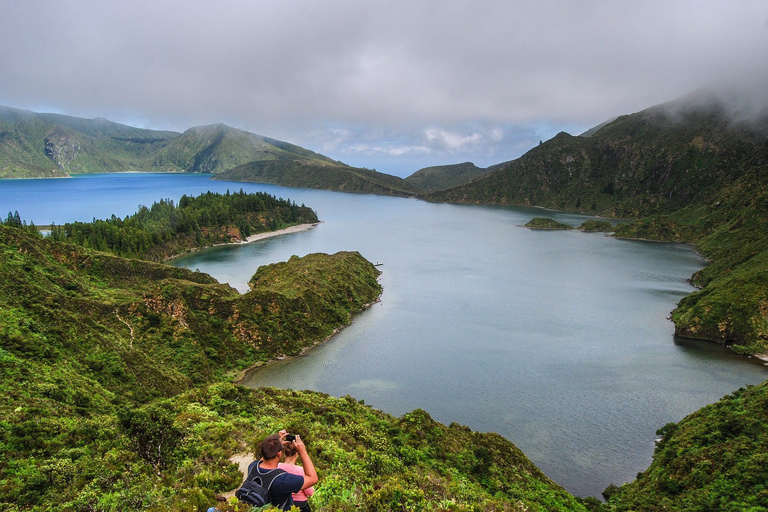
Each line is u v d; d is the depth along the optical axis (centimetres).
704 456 5347
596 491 5831
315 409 5422
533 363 9669
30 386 5112
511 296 15138
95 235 18888
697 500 4800
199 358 8788
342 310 12562
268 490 1120
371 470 3216
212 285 11575
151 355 8431
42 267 10362
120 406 5788
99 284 12138
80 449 3281
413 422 5544
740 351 10375
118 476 2519
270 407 5078
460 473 4675
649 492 5325
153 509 1756
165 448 2872
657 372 9319
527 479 5188
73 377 6031
